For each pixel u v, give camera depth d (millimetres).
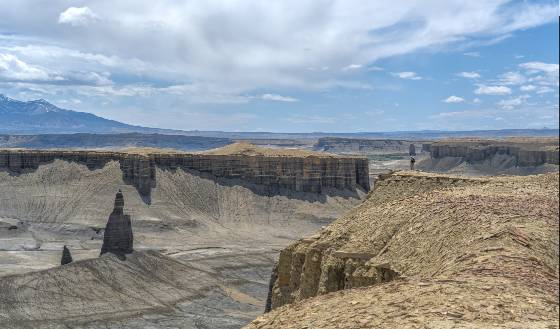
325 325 23469
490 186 67125
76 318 103688
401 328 21047
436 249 39750
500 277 27344
